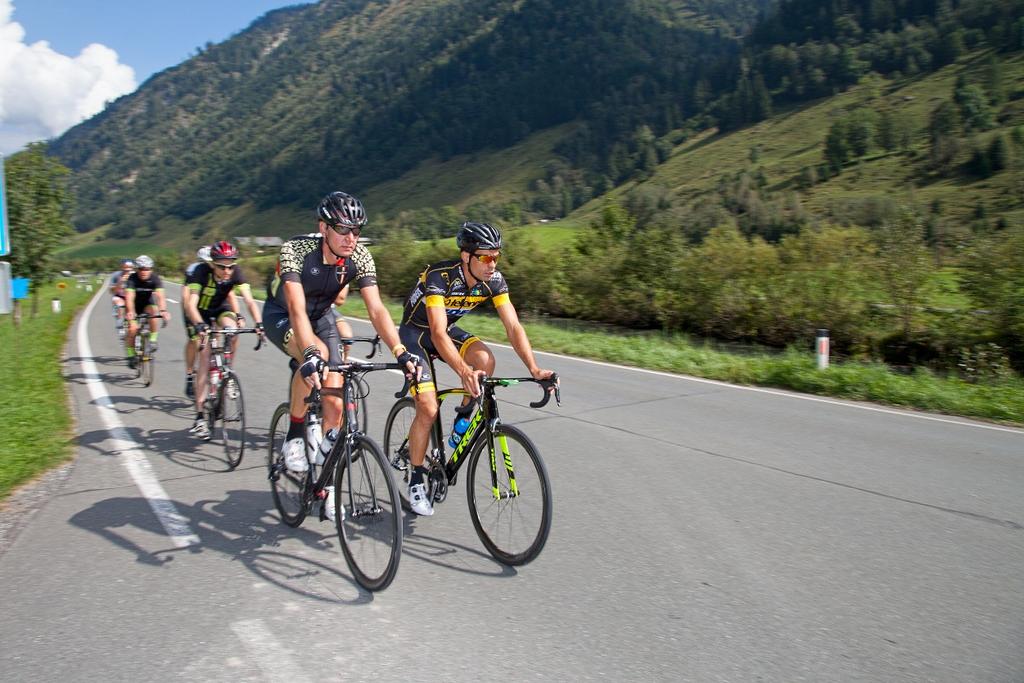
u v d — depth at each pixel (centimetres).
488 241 368
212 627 293
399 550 313
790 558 364
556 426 661
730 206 9781
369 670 262
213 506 445
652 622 299
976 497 462
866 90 16475
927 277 1235
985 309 1145
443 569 352
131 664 265
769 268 1491
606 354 1162
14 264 1941
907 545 382
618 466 530
